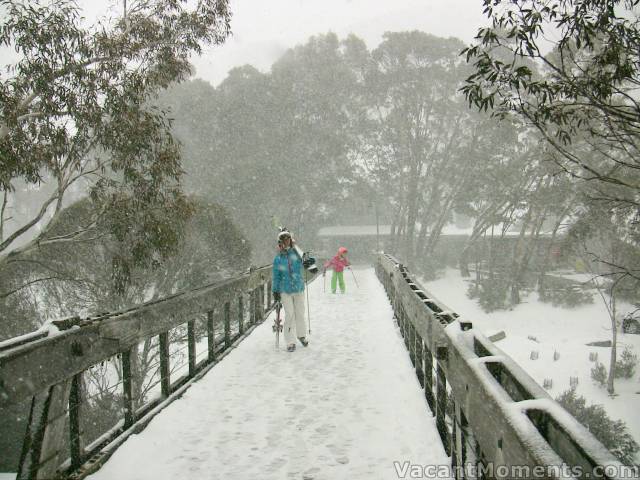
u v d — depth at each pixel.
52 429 3.00
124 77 11.94
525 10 5.29
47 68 10.79
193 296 5.76
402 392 5.40
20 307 13.96
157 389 13.52
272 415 4.76
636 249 22.39
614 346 22.50
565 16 5.27
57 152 11.41
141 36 12.79
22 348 2.65
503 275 45.75
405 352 7.30
